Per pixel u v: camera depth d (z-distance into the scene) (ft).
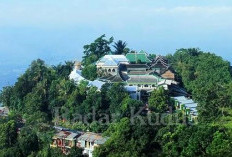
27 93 624.18
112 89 556.10
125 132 398.42
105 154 390.63
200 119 503.20
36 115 536.83
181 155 371.97
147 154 384.27
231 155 359.25
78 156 431.84
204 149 369.09
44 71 652.48
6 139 472.85
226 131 400.47
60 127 542.57
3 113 616.39
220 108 524.93
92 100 546.67
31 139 453.99
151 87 626.64
